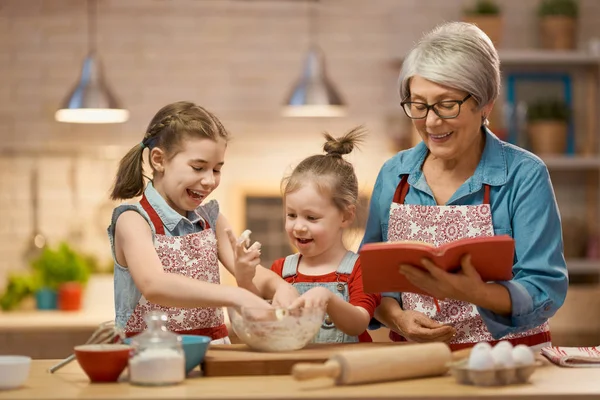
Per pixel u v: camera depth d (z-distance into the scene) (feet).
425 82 8.34
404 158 9.54
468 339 9.01
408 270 7.57
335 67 21.06
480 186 8.93
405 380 7.06
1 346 18.90
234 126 21.02
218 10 21.02
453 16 20.92
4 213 20.89
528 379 7.04
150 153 8.70
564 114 19.93
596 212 20.29
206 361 7.21
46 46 20.92
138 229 8.25
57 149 20.92
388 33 21.03
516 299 7.84
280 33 21.07
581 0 21.03
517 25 20.94
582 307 16.07
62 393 6.63
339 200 9.14
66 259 19.45
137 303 8.55
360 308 8.61
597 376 7.27
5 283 20.79
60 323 17.72
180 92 20.97
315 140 21.03
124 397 6.40
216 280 8.90
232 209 20.89
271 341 7.47
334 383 6.82
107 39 20.92
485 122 9.09
